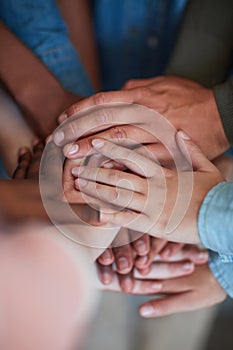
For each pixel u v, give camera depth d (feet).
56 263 1.34
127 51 3.53
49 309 1.29
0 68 2.78
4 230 1.37
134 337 2.81
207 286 2.62
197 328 3.08
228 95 2.59
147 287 2.62
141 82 2.75
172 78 2.78
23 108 2.68
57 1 3.31
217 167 2.51
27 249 1.34
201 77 2.97
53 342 1.27
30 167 2.38
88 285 1.36
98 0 3.38
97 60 3.43
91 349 2.02
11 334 1.26
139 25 3.42
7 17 3.02
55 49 2.98
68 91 2.75
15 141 2.61
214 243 2.18
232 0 2.96
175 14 3.29
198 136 2.56
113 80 3.65
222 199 2.15
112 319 2.62
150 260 2.55
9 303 1.27
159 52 3.50
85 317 1.32
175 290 2.63
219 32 2.99
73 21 3.32
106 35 3.50
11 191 1.85
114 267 2.52
